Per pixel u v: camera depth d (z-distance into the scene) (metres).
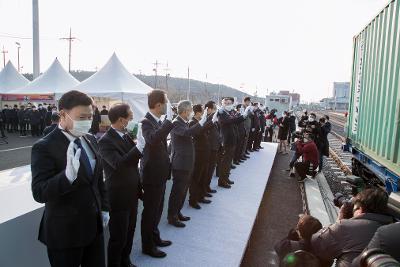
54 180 1.90
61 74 14.52
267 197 6.94
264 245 4.59
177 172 4.30
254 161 9.55
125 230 2.96
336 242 2.30
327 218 5.58
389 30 4.93
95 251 2.28
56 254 2.08
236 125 7.69
